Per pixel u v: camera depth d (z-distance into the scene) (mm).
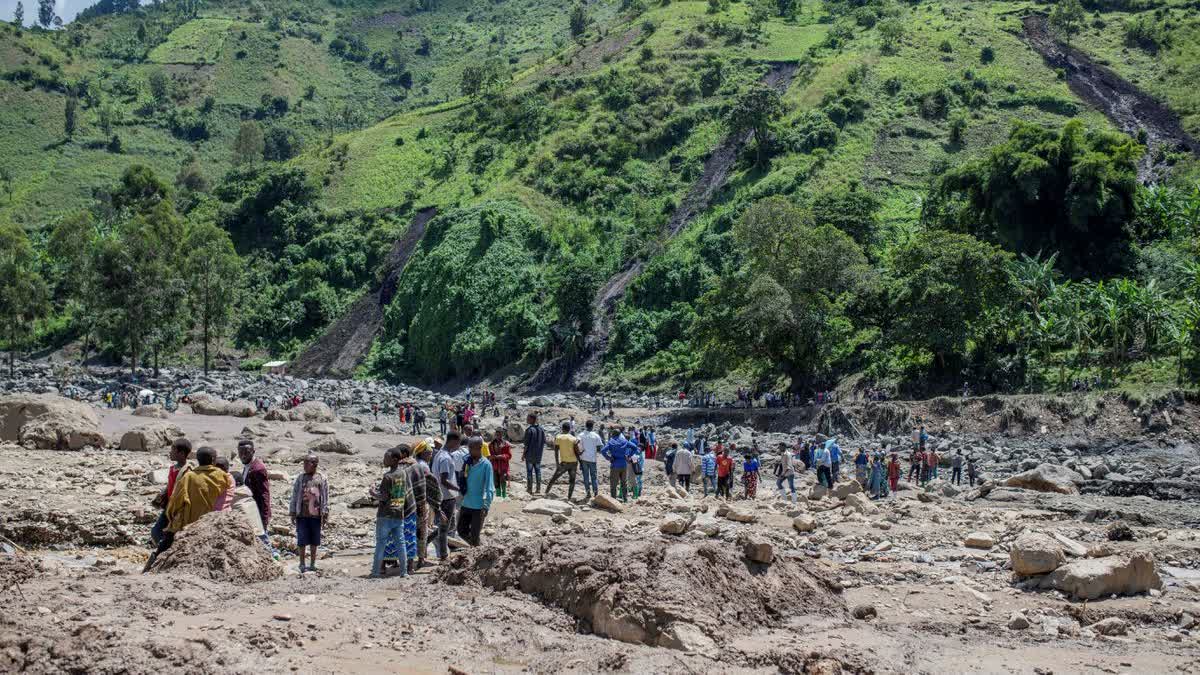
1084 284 78500
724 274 108875
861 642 11867
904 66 150000
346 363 129000
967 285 70750
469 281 125000
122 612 11031
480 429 49406
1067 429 61031
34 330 131500
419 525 16281
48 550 18406
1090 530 23047
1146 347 72000
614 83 165500
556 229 133375
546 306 120562
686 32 181875
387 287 138875
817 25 180000
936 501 29734
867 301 75062
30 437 33531
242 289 142750
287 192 158000
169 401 70438
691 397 95000
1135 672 10969
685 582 12234
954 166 123188
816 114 136625
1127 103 137250
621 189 139375
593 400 92562
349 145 172625
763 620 12555
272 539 19031
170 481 15719
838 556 18875
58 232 121500
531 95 170375
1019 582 16203
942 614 13945
